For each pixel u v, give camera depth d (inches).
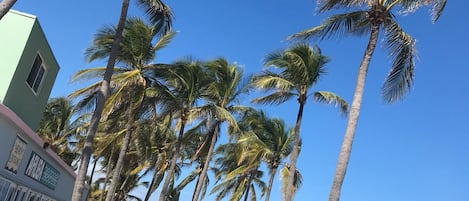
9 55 663.1
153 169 1736.0
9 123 611.5
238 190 1391.5
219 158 1537.9
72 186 1186.0
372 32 553.6
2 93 648.4
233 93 1088.2
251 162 1151.6
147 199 1582.2
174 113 1065.5
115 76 855.1
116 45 589.0
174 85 1003.9
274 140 1184.2
